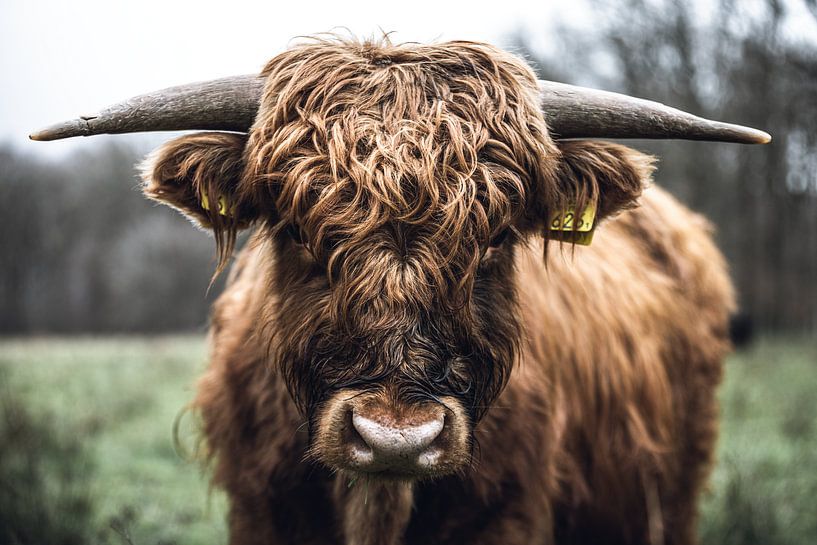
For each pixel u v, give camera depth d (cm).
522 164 255
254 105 268
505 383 268
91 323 4212
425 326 231
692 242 475
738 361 1253
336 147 241
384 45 280
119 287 4194
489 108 256
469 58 269
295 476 299
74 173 4178
